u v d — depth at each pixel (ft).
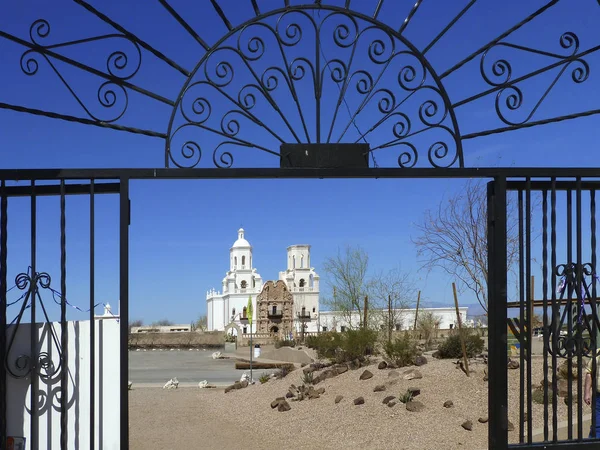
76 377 17.97
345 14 18.98
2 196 17.61
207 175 17.99
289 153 18.58
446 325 239.30
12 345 17.92
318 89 18.90
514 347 47.21
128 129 18.01
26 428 17.83
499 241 19.16
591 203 20.27
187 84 18.37
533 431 32.78
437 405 39.75
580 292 19.88
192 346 250.37
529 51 19.45
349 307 115.34
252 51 18.67
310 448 37.86
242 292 351.87
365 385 47.32
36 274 17.58
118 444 17.87
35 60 17.70
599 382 24.50
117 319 18.31
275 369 110.42
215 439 42.86
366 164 18.80
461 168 18.94
